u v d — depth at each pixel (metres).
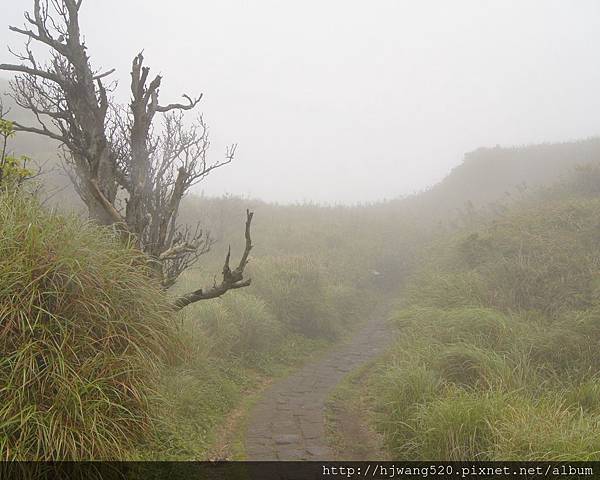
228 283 6.58
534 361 6.79
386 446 5.61
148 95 6.73
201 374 7.10
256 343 9.12
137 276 5.53
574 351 6.81
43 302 4.49
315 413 6.71
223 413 6.53
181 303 6.64
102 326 4.82
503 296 8.85
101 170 6.57
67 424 4.04
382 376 7.03
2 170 5.63
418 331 8.23
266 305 10.29
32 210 5.14
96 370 4.53
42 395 4.11
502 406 5.08
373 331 10.98
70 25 6.44
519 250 10.16
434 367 6.58
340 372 8.53
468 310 7.92
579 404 5.43
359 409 6.83
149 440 4.86
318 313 10.60
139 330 5.23
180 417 5.77
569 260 9.27
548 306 8.35
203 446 5.41
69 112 6.48
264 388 7.77
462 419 4.90
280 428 6.20
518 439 4.43
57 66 6.52
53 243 4.86
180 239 7.37
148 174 7.05
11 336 4.24
